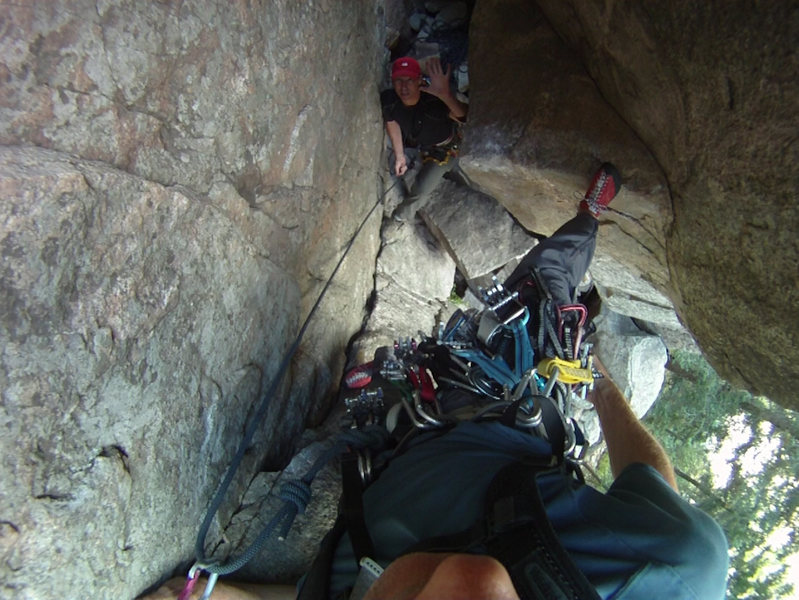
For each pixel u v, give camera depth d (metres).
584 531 1.10
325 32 2.21
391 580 0.94
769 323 2.11
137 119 1.26
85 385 1.20
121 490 1.33
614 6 2.13
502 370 1.76
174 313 1.46
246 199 1.79
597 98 2.55
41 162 1.03
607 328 4.33
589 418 3.57
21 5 0.97
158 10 1.25
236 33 1.56
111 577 1.35
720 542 1.11
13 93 1.00
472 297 4.02
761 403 5.20
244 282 1.80
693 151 2.09
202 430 1.67
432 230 3.79
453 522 1.20
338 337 2.85
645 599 1.01
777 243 1.90
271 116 1.83
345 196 2.75
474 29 2.92
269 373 2.07
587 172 2.52
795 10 1.58
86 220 1.12
